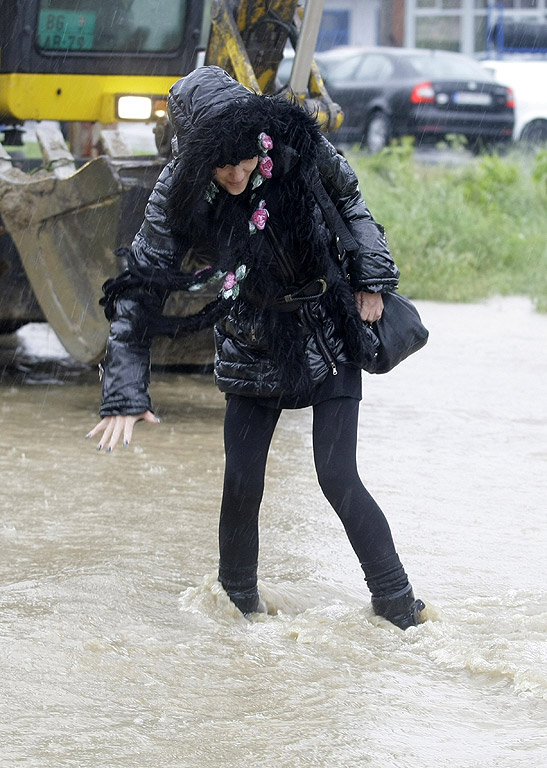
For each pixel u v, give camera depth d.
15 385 22.97
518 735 8.34
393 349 10.52
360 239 10.23
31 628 10.24
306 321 10.13
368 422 20.08
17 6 22.66
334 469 10.45
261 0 19.92
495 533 13.75
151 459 17.11
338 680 9.34
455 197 44.31
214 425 19.69
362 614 10.75
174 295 19.02
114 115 23.84
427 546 13.18
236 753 7.98
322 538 13.57
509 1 79.31
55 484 15.51
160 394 22.25
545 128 61.25
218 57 20.33
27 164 24.56
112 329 9.66
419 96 56.00
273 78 21.34
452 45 80.75
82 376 24.22
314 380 10.28
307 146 9.46
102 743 8.09
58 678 9.22
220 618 10.78
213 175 9.22
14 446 17.64
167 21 23.80
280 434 19.41
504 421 20.23
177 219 9.41
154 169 19.52
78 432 18.80
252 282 9.78
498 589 11.77
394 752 8.03
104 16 23.39
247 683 9.23
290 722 8.50
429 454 17.78
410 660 9.80
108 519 13.96
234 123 9.08
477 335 29.88
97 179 19.25
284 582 11.97
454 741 8.23
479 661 9.63
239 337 10.19
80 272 20.16
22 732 8.24
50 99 23.38
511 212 45.59
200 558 12.57
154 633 10.28
